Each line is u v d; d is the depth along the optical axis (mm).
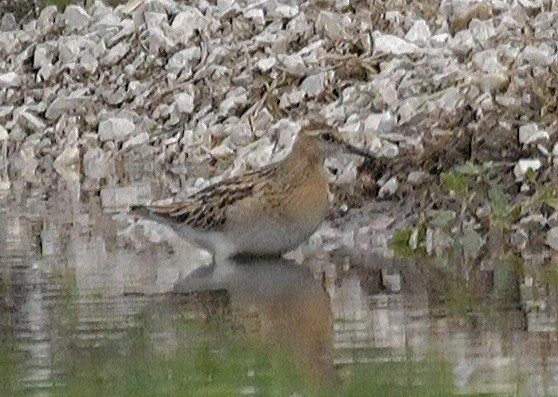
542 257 12367
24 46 21203
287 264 12469
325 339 9938
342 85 16891
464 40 17000
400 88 16031
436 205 13586
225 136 16891
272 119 16797
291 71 17406
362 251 12852
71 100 18969
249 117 16922
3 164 18109
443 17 17984
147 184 16234
